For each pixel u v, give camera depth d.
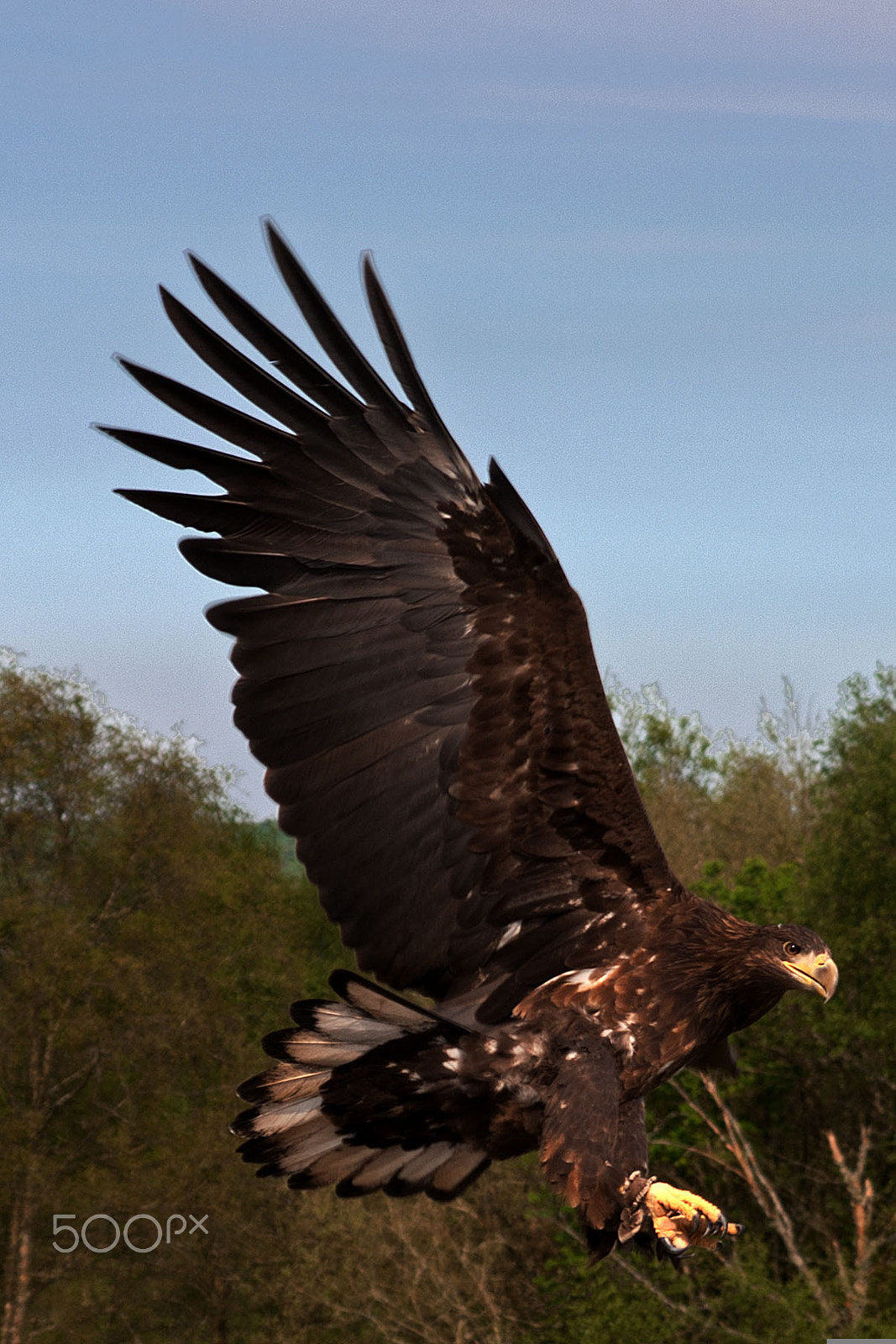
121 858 28.86
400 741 5.67
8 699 28.47
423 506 5.54
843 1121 21.88
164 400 5.28
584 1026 5.80
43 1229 25.73
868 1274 17.34
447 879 5.82
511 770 5.76
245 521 5.43
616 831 5.89
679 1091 20.47
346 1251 21.42
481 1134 5.71
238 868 30.14
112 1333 26.34
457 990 5.89
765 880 23.19
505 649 5.64
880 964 21.86
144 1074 27.38
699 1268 18.70
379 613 5.61
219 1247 25.41
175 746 30.08
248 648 5.50
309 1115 5.63
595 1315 18.44
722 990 5.98
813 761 30.52
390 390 5.44
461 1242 21.14
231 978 28.34
